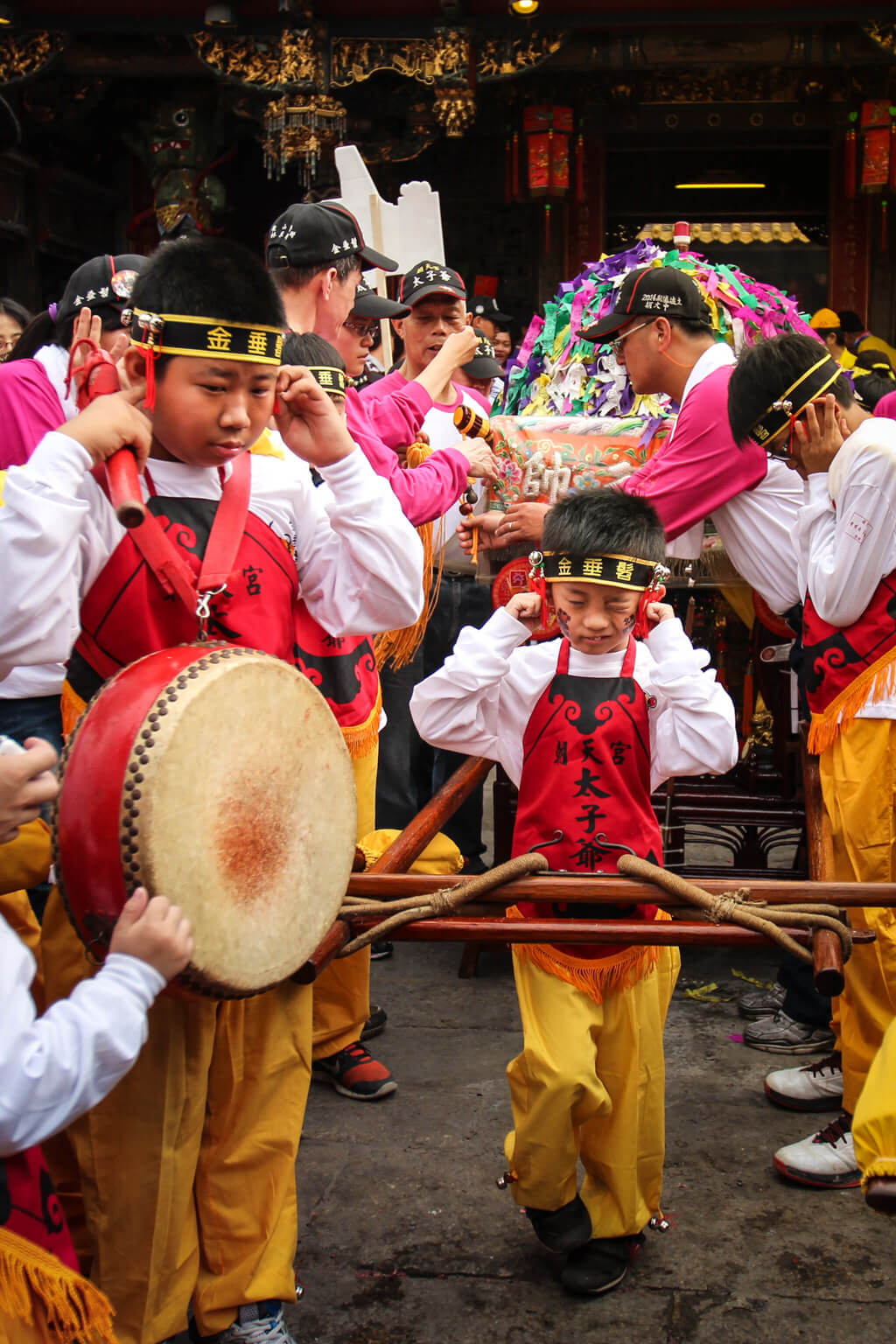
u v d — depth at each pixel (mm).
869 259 12086
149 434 1605
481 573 3342
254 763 1603
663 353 3072
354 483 1840
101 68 10750
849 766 2410
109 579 1723
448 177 12438
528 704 2285
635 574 2148
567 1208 2184
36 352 2635
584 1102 2074
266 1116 1874
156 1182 1728
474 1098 2875
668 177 12367
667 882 1874
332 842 1745
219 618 1823
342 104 10539
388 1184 2514
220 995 1592
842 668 2412
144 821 1477
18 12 10109
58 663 1645
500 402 4672
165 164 11336
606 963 2123
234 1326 1871
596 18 10016
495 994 3518
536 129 11477
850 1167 2482
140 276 1680
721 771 2232
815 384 2404
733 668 3742
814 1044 3104
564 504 2195
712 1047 3152
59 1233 1489
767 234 12344
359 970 2891
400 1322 2094
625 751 2225
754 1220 2391
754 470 2852
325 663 2549
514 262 12469
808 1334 2057
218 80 10742
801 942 1871
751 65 10391
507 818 3719
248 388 1668
